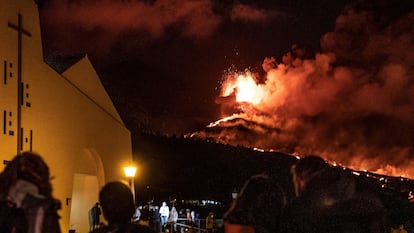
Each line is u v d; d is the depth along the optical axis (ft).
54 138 58.13
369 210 19.92
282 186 21.25
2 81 51.44
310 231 19.57
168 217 95.96
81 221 67.92
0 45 51.44
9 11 52.70
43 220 17.35
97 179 66.39
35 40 56.39
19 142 52.65
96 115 65.67
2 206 17.44
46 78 57.52
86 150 64.54
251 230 19.72
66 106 60.39
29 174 17.89
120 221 17.89
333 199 19.75
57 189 58.08
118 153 69.46
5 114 51.39
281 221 19.74
